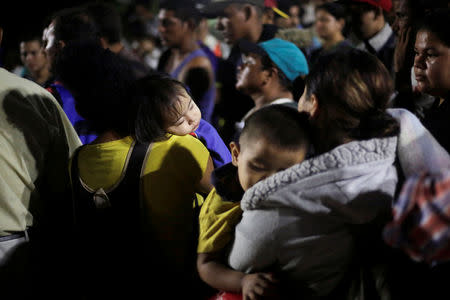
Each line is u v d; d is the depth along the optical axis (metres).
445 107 1.45
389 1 2.62
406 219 0.83
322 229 1.03
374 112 1.06
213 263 1.17
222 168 1.21
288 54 2.14
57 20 2.14
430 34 1.41
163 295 1.48
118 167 1.40
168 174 1.40
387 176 1.05
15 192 1.56
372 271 1.04
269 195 1.02
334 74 1.04
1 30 1.86
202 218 1.22
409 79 2.05
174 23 3.23
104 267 1.48
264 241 1.05
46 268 1.73
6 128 1.53
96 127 1.50
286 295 1.07
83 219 1.47
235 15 3.09
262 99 2.24
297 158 1.06
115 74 1.45
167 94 1.38
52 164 1.70
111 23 2.29
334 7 3.55
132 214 1.41
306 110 1.13
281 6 3.94
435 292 1.02
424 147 1.09
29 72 3.34
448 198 0.78
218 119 3.31
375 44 2.63
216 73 3.25
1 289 1.58
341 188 0.99
